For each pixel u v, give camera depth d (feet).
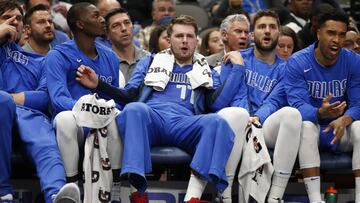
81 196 45.24
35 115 45.32
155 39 57.82
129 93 47.26
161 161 45.24
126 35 54.54
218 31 60.18
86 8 46.88
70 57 46.83
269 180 44.73
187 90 47.21
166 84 47.19
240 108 45.06
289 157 44.68
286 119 44.52
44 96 46.70
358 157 45.27
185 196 44.37
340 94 47.70
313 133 44.96
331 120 46.96
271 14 49.26
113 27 54.54
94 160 43.52
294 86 47.26
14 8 48.85
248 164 44.80
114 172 44.21
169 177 48.78
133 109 43.55
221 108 47.34
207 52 60.44
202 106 47.29
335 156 46.37
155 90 47.19
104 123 43.52
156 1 69.31
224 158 43.60
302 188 46.98
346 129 46.24
